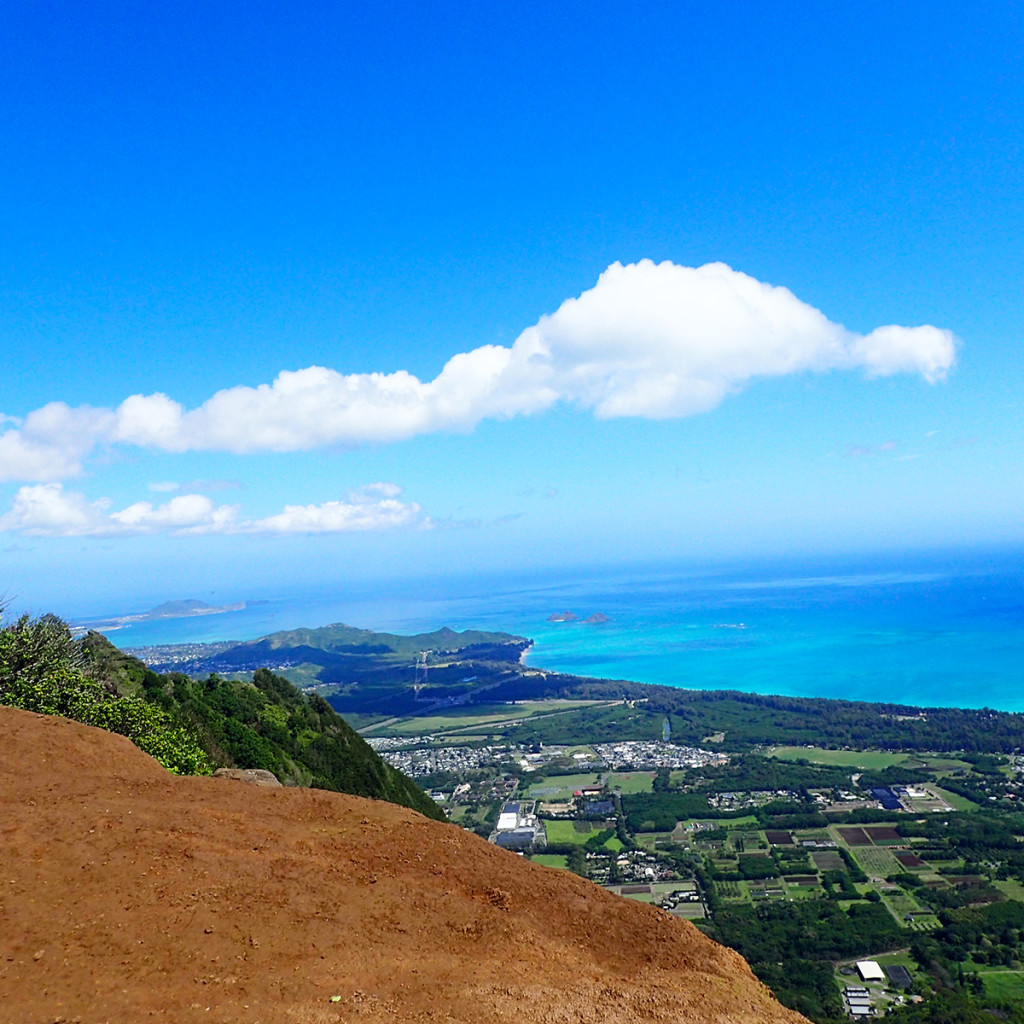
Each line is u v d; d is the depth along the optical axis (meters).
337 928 12.73
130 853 13.70
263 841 15.55
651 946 14.55
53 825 14.34
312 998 10.61
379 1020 10.40
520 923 14.45
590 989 12.59
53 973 9.93
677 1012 12.40
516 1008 11.45
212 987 10.34
